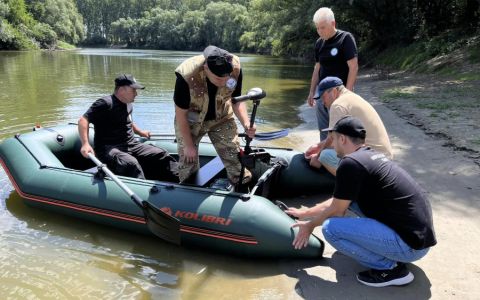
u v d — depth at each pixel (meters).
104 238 3.30
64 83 12.48
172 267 2.92
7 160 4.02
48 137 4.27
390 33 18.39
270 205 3.05
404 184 2.41
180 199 3.15
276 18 22.23
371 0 17.53
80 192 3.45
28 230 3.40
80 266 2.92
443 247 2.96
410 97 8.59
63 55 33.44
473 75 10.23
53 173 3.66
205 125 3.27
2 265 2.90
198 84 2.96
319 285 2.65
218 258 3.03
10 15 41.28
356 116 3.11
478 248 2.94
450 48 13.19
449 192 3.75
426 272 2.70
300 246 2.74
